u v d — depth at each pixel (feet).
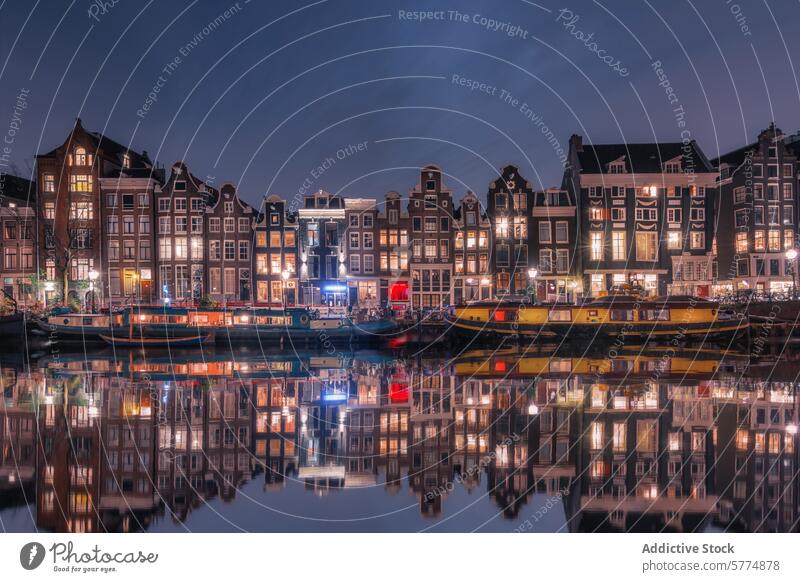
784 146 217.97
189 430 68.23
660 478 52.65
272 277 207.41
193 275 206.39
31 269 207.21
